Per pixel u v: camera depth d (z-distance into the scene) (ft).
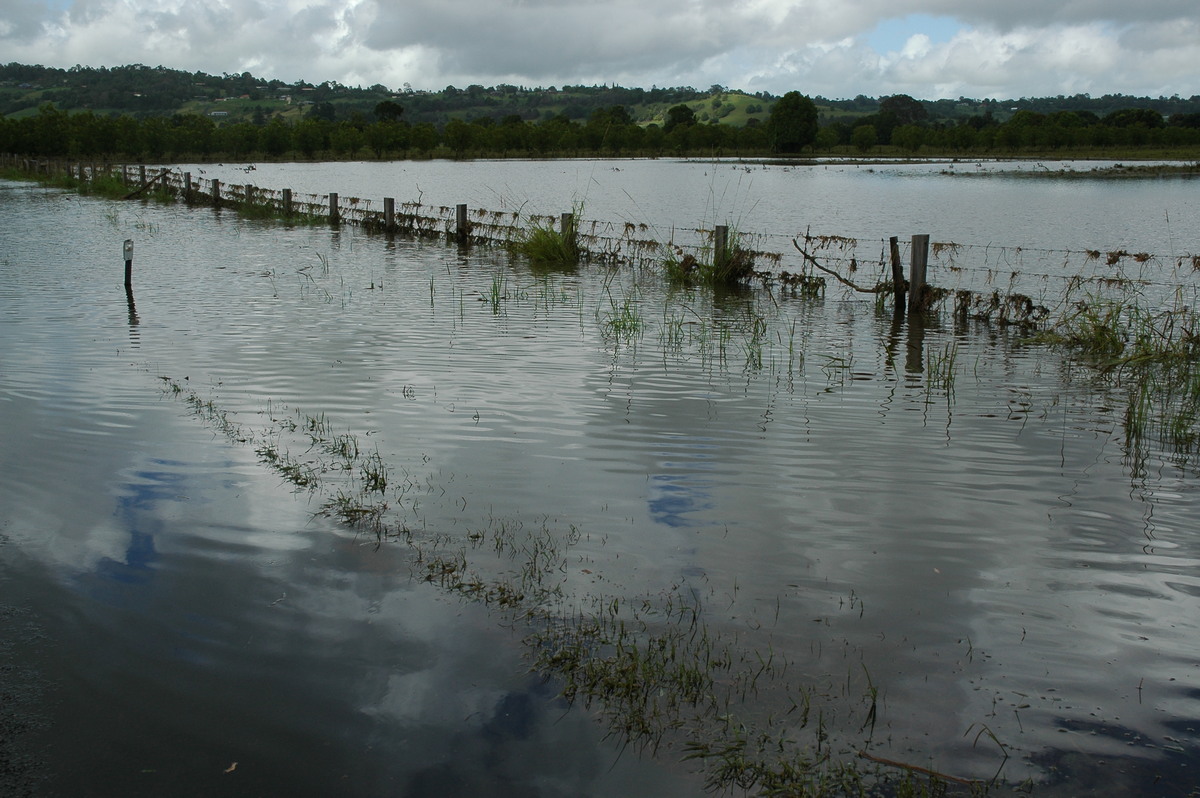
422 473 20.83
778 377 30.55
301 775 10.98
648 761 11.30
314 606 14.80
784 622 14.44
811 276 49.32
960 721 12.05
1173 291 48.80
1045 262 62.08
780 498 19.57
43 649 13.42
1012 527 18.22
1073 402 27.89
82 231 76.33
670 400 27.40
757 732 11.81
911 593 15.44
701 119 552.41
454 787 10.82
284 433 23.67
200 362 31.42
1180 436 24.31
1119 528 18.22
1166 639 14.08
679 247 56.18
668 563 16.43
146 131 240.32
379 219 82.43
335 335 36.27
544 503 19.12
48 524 17.76
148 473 20.61
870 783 10.93
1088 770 11.13
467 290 48.67
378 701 12.40
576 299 46.32
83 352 32.68
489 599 15.08
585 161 279.49
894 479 20.81
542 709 12.30
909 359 33.81
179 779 10.87
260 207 95.96
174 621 14.28
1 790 10.58
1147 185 149.28
